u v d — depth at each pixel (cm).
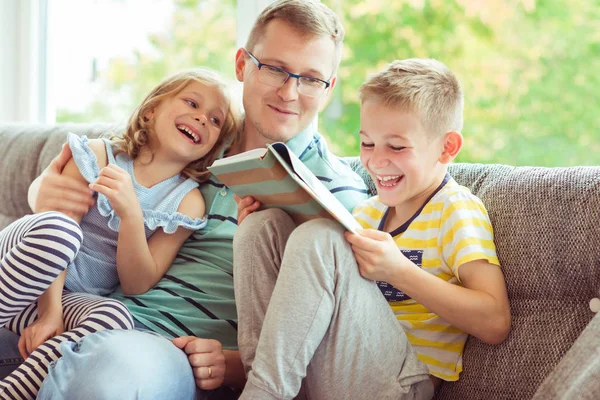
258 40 144
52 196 137
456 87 126
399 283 107
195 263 138
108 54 248
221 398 123
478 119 218
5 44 252
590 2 204
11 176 177
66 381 96
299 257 100
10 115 255
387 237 108
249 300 110
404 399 103
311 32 139
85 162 140
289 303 98
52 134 180
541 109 212
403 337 109
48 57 255
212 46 226
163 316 129
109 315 116
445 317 110
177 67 235
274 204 113
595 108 204
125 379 96
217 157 152
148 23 240
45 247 109
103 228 138
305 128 147
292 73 141
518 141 214
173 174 146
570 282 109
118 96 247
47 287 112
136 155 146
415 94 118
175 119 144
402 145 120
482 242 115
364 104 123
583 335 95
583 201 110
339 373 102
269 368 96
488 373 111
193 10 230
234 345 130
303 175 103
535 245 113
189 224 138
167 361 104
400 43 229
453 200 120
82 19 252
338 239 102
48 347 110
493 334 110
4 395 106
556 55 209
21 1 251
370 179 149
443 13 223
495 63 216
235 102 154
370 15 231
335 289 101
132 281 133
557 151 209
